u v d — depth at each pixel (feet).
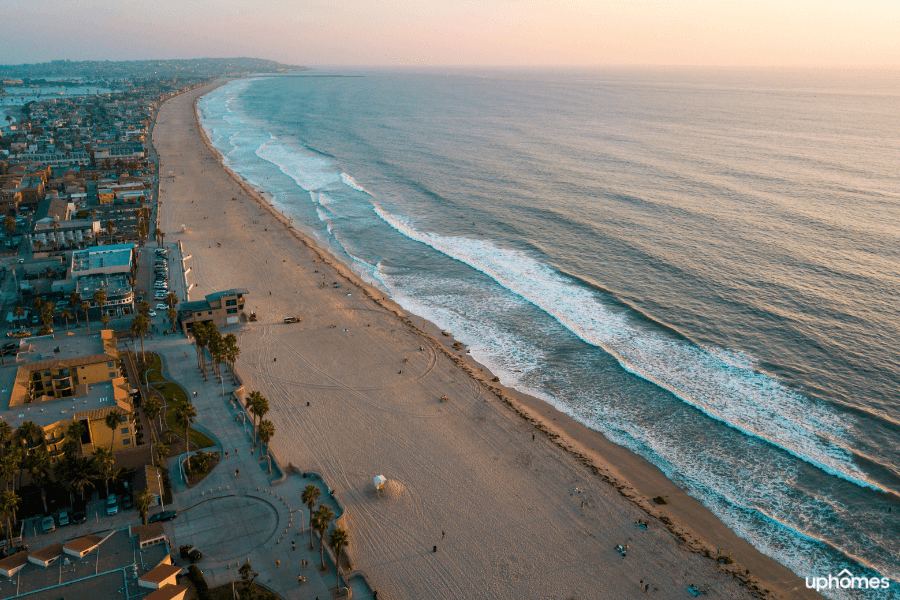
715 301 451.94
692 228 604.49
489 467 290.35
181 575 217.56
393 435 312.09
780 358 375.45
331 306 463.01
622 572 231.50
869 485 272.92
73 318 419.95
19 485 256.93
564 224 635.25
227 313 421.59
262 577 220.64
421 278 523.70
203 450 290.97
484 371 380.17
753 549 244.63
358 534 246.88
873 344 383.04
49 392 314.55
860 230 574.97
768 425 317.42
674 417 329.52
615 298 465.88
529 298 472.85
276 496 263.49
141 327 364.99
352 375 367.66
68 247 568.82
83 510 247.50
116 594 191.52
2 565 200.03
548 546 243.81
